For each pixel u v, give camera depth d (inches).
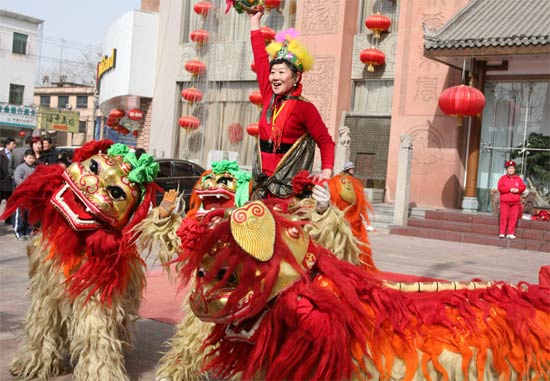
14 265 319.0
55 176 159.0
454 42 570.9
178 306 240.8
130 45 888.9
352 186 173.0
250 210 100.1
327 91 719.1
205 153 836.6
